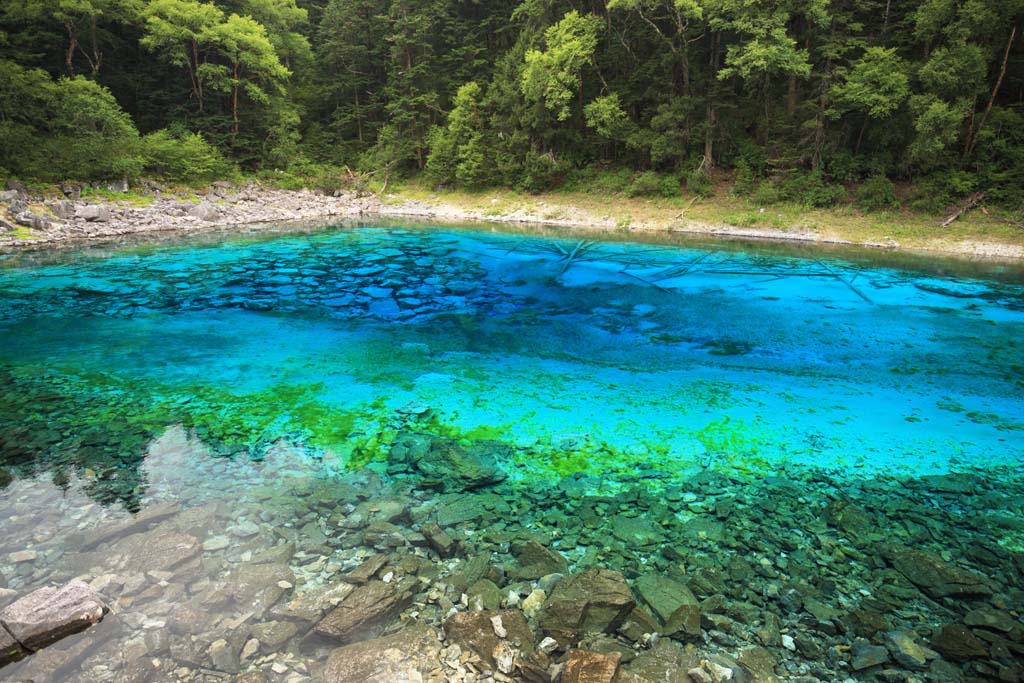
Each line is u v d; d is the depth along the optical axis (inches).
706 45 1045.8
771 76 960.9
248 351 311.0
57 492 169.5
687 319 381.4
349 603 123.9
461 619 120.0
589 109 1000.9
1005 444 210.5
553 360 302.8
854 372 285.0
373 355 307.7
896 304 419.2
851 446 209.2
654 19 1000.9
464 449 204.8
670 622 122.7
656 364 297.0
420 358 303.4
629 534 157.4
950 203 759.1
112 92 1187.9
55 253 607.2
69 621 113.6
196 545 142.7
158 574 132.0
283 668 108.3
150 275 506.3
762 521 163.5
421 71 1294.3
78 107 913.5
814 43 914.7
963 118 731.4
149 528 152.6
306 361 296.5
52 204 746.8
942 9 735.7
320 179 1273.4
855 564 145.0
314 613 121.7
